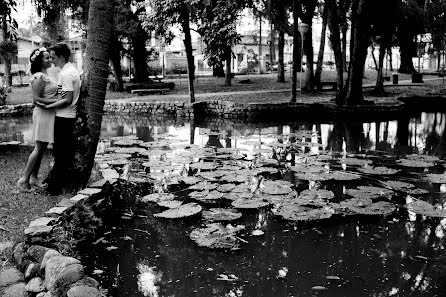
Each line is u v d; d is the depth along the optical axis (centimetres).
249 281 488
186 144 1304
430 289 470
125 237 604
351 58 2002
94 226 595
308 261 537
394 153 1203
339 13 2439
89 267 518
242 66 4862
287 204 722
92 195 622
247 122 1861
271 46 4541
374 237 612
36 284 411
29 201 591
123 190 807
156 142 1325
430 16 3184
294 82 1975
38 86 628
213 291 466
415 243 592
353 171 966
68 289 405
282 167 1006
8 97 2314
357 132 1584
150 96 2444
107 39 651
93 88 650
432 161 1065
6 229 500
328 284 480
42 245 477
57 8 1505
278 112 1930
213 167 970
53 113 640
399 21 2606
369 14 1948
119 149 1185
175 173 946
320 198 754
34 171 672
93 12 641
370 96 2438
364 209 691
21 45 4222
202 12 1725
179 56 4994
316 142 1365
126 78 3756
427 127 1723
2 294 401
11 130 1527
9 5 1027
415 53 4300
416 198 776
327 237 611
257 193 788
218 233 613
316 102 2033
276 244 587
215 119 1961
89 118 650
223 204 743
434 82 3441
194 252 562
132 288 472
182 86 2927
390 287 474
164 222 666
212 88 2794
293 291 466
